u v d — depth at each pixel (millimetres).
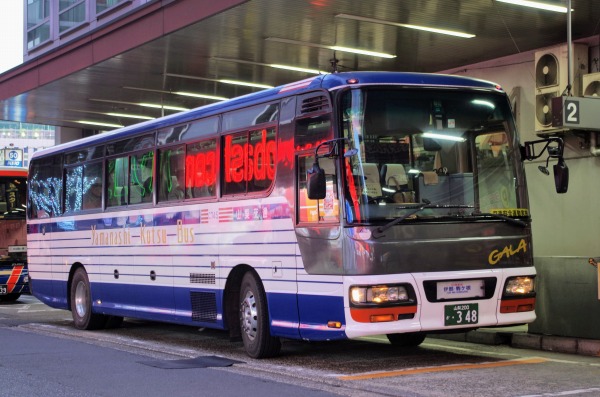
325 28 15211
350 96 9094
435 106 9359
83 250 14875
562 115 12102
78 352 11398
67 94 21828
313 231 9352
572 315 10758
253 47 16750
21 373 9484
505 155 9633
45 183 16516
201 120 11758
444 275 8977
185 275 11875
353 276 8789
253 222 10430
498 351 10852
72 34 24547
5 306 20703
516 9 13602
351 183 8914
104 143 14406
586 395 7656
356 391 8094
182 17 15227
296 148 9742
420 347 11391
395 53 17031
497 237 9344
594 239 14844
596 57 14930
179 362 10297
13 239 21359
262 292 10367
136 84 20516
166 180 12547
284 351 11133
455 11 13867
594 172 14844
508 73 16938
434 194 9125
